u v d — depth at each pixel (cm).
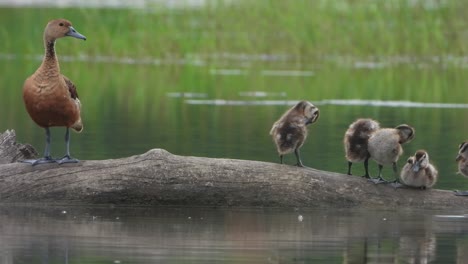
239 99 2681
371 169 1694
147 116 2367
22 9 4300
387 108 2509
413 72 3294
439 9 3662
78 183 1392
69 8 4331
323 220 1330
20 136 2048
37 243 1189
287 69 3362
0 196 1393
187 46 3712
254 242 1209
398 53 3619
